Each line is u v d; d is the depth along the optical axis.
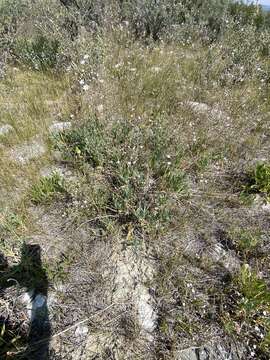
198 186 2.60
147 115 3.32
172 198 2.40
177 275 1.95
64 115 3.36
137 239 2.10
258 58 4.52
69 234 2.15
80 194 2.36
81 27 4.57
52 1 5.83
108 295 1.83
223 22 5.85
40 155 2.79
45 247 2.06
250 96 3.82
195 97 3.78
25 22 5.45
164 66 4.36
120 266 1.98
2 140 2.93
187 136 3.02
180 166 2.71
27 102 3.59
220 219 2.33
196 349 1.65
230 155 2.94
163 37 5.36
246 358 1.63
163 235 2.17
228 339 1.68
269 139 3.27
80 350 1.61
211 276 1.96
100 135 2.77
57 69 4.35
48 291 1.83
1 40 4.69
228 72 4.25
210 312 1.78
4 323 1.70
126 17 5.66
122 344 1.64
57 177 2.39
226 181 2.68
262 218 2.36
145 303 1.81
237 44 4.86
